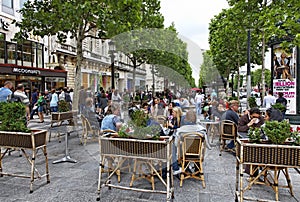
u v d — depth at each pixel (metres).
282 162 3.51
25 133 4.22
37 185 4.58
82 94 7.27
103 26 7.53
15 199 4.02
